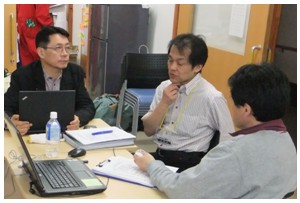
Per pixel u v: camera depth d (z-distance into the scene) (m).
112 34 5.17
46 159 1.88
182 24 4.74
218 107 2.13
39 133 2.21
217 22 4.25
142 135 4.09
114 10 5.11
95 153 2.03
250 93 1.40
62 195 1.54
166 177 1.59
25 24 4.29
